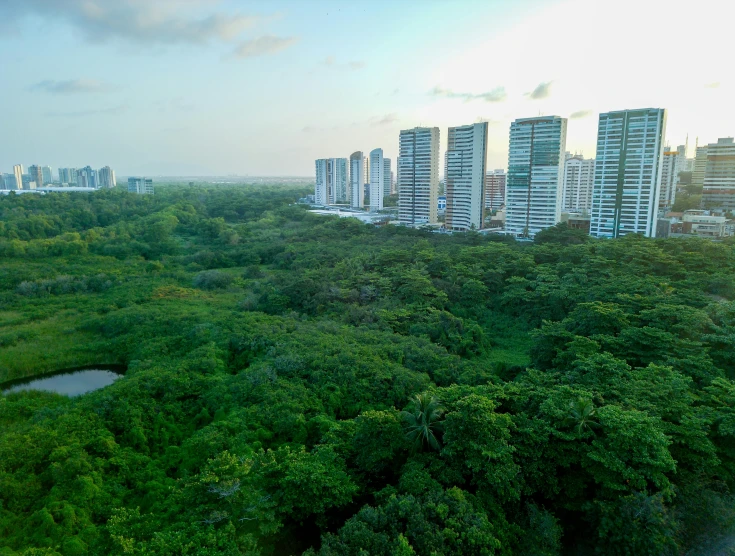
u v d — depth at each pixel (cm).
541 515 3036
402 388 4891
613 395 3947
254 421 4425
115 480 3903
